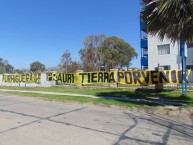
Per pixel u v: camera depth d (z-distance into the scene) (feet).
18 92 68.54
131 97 52.75
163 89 62.44
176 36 35.55
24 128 26.66
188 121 31.22
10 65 295.28
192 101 46.26
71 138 22.97
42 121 30.35
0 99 55.57
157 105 42.04
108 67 213.46
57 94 60.23
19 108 41.09
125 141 22.22
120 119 32.19
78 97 53.11
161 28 36.04
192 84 65.00
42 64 275.80
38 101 51.67
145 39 120.16
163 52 106.63
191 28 33.94
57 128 26.78
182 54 53.93
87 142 21.77
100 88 71.15
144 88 65.05
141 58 121.39
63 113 36.32
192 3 32.53
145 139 22.95
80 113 36.52
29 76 94.38
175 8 32.73
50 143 21.42
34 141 21.97
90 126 27.89
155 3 35.68
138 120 31.65
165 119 32.40
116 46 221.46
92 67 187.21
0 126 27.50
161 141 22.40
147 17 36.81
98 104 44.27
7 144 21.09
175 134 24.86
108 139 22.77
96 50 201.67
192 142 22.25
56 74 85.71
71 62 189.78
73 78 79.71
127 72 68.59
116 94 57.77
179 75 61.57
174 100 47.80
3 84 105.09
